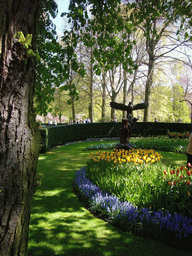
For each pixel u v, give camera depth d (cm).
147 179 341
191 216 257
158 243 251
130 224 278
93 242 253
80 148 1055
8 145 119
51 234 271
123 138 795
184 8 428
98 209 323
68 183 486
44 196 405
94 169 453
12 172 119
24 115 129
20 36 117
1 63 119
